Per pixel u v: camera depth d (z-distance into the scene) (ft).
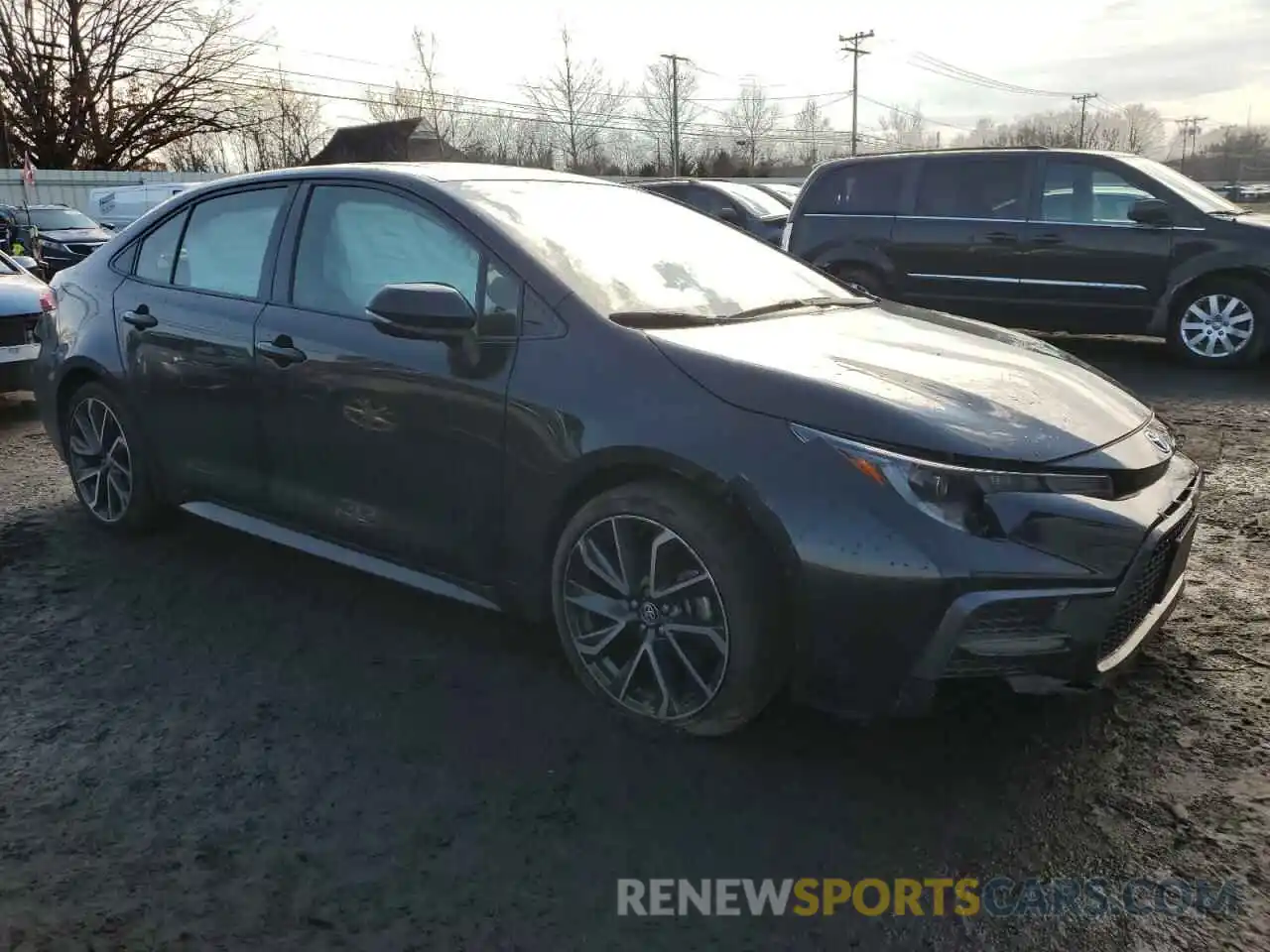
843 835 8.41
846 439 8.68
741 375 9.30
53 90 120.37
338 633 12.15
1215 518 16.06
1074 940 7.29
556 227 11.49
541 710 10.34
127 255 14.87
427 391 10.77
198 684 10.94
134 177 94.48
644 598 9.65
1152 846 8.24
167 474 14.12
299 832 8.48
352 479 11.68
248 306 12.70
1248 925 7.41
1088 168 28.94
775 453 8.82
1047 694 9.83
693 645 9.46
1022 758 9.45
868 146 226.38
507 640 11.92
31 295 23.99
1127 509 8.91
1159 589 9.88
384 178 12.01
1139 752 9.52
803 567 8.66
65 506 17.01
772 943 7.27
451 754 9.58
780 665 9.18
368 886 7.84
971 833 8.42
